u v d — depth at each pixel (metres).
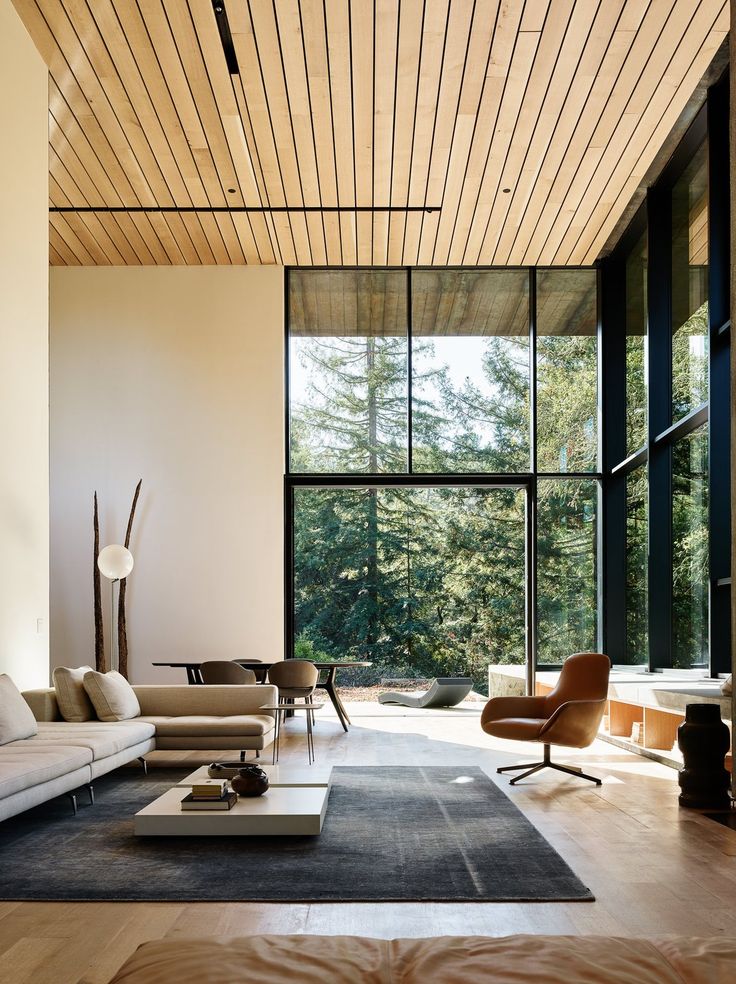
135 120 7.23
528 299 10.32
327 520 10.25
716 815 5.05
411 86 6.74
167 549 9.91
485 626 10.18
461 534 10.26
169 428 10.02
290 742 7.95
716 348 6.96
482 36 6.17
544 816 5.02
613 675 8.32
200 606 9.86
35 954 3.02
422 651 10.15
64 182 8.21
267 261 10.09
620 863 4.07
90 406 10.02
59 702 6.41
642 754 7.16
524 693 10.06
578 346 10.27
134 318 10.12
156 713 7.08
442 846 4.36
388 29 6.09
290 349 10.28
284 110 7.07
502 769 6.33
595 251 9.88
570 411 10.23
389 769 6.57
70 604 9.83
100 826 4.79
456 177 8.14
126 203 8.65
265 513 9.95
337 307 10.33
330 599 10.17
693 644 7.97
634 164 7.94
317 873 3.89
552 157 7.79
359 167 7.95
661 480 8.55
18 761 4.46
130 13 6.00
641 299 9.54
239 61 6.46
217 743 6.52
